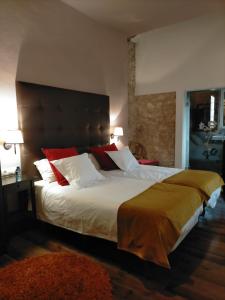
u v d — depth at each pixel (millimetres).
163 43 4656
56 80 3332
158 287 1751
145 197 2082
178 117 4598
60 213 2396
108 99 4281
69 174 2645
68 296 1419
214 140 5395
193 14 3932
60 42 3365
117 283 1804
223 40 3979
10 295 1459
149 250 1701
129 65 4938
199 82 4301
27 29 2916
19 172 2729
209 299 1619
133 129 5203
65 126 3406
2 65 2678
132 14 3832
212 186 2699
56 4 3273
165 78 4719
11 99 2777
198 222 2811
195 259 2105
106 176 3088
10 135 2594
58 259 1854
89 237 2350
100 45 4129
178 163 4688
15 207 2842
